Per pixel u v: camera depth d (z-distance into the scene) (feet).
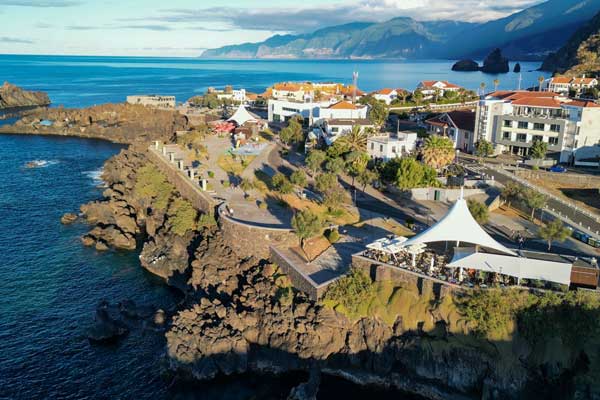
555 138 400.67
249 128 533.55
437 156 367.86
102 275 294.05
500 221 290.76
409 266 223.10
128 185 411.34
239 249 274.77
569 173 361.92
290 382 214.07
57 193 437.58
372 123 477.77
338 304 219.00
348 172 372.99
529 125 414.21
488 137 444.96
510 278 208.64
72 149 618.03
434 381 206.59
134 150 505.66
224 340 216.54
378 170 369.30
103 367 217.97
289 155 447.83
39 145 639.76
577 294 192.54
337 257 251.60
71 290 276.82
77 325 245.86
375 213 310.24
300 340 216.74
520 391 193.77
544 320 192.13
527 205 298.35
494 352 196.24
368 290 218.18
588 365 187.73
